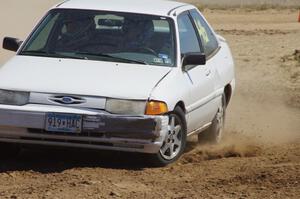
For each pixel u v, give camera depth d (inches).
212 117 963.3
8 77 823.1
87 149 831.1
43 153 886.4
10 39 930.7
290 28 2733.8
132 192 698.8
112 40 887.1
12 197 673.6
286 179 740.0
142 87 805.9
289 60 1813.5
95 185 719.7
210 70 948.6
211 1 4744.1
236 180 745.0
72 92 794.2
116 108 788.0
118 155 877.2
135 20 903.7
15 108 790.5
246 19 3316.9
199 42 956.0
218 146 978.1
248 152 936.9
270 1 4722.0
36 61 864.9
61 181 740.0
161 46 882.1
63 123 784.3
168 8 938.1
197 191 704.4
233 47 2078.0
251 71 1668.3
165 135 805.9
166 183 739.4
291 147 967.6
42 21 924.6
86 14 916.6
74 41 891.4
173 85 829.2
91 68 842.8
